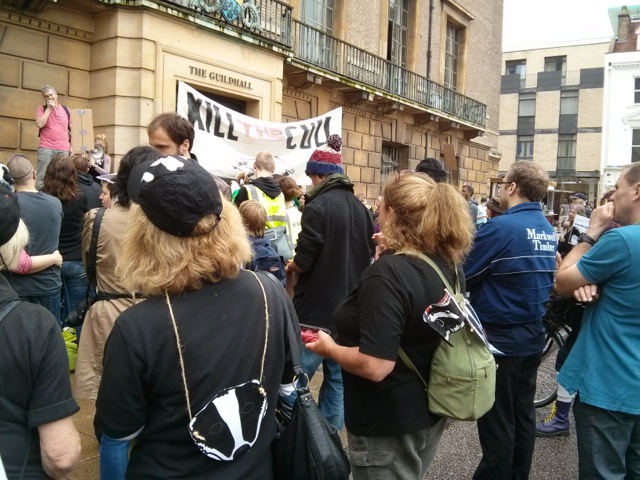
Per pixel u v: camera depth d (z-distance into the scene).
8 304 1.62
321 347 2.26
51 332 1.66
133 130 8.97
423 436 2.19
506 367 3.10
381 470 2.18
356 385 2.23
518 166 3.30
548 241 3.16
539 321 3.22
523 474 3.29
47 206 3.92
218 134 8.97
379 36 17.30
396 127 17.89
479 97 24.41
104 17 8.99
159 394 1.51
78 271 5.00
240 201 4.95
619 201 2.70
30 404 1.62
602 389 2.57
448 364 2.13
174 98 9.43
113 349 1.49
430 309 2.10
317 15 15.17
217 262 1.59
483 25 24.39
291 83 13.41
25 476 1.59
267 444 1.68
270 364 1.68
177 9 9.23
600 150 41.19
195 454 1.52
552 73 42.59
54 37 8.75
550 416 4.83
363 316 2.10
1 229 1.69
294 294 3.66
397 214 2.30
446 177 4.47
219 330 1.55
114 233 2.81
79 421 4.05
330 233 3.46
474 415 2.12
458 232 2.21
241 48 10.65
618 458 2.59
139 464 1.55
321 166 3.61
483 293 3.13
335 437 1.77
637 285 2.50
